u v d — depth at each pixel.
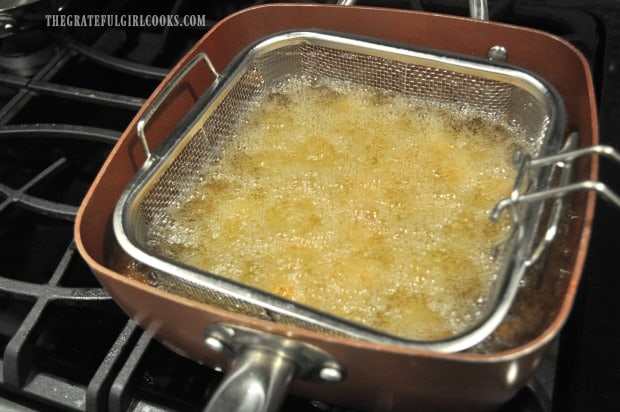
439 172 0.66
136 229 0.61
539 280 0.58
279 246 0.63
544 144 0.61
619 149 0.71
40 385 0.64
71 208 0.70
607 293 0.66
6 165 0.76
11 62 0.80
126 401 0.62
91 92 0.76
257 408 0.54
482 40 0.68
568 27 0.79
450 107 0.69
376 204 0.64
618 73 0.76
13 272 0.71
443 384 0.55
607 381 0.62
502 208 0.56
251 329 0.55
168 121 0.68
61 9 0.76
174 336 0.60
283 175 0.66
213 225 0.64
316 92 0.71
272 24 0.72
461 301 0.59
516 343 0.56
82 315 0.68
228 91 0.67
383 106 0.69
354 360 0.55
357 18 0.70
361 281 0.61
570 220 0.60
